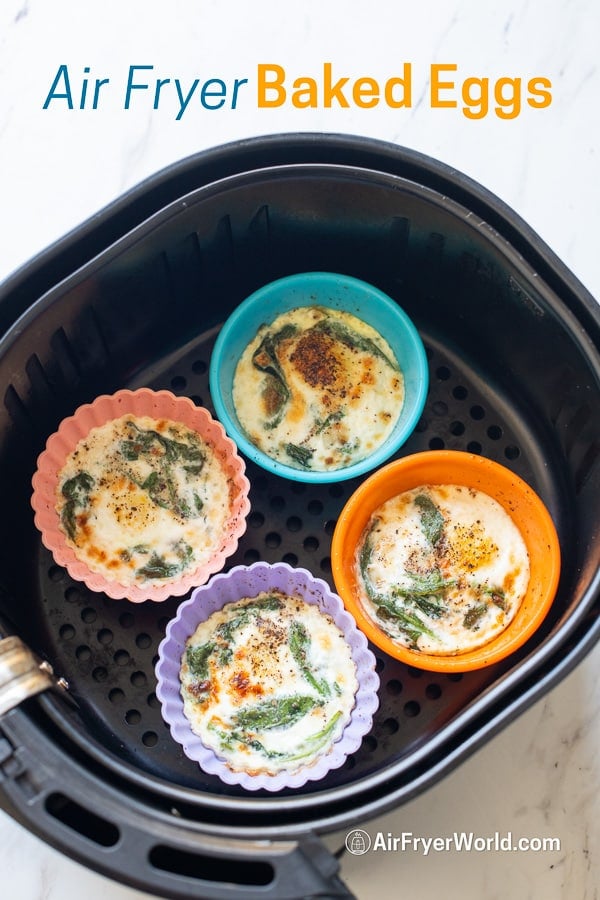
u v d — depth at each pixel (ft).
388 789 1.25
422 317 1.58
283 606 1.44
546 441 1.52
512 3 1.77
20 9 1.77
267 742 1.38
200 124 1.74
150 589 1.44
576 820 1.50
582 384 1.40
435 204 1.39
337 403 1.53
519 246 1.39
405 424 1.48
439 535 1.47
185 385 1.56
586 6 1.77
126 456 1.49
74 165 1.72
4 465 1.41
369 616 1.44
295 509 1.51
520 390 1.53
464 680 1.44
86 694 1.43
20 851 1.49
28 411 1.43
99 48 1.77
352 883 1.47
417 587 1.45
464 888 1.47
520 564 1.45
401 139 1.73
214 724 1.39
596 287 1.68
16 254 1.68
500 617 1.44
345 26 1.77
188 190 1.43
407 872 1.47
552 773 1.51
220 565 1.43
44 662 1.31
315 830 1.18
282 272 1.56
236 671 1.41
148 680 1.44
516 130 1.73
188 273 1.49
